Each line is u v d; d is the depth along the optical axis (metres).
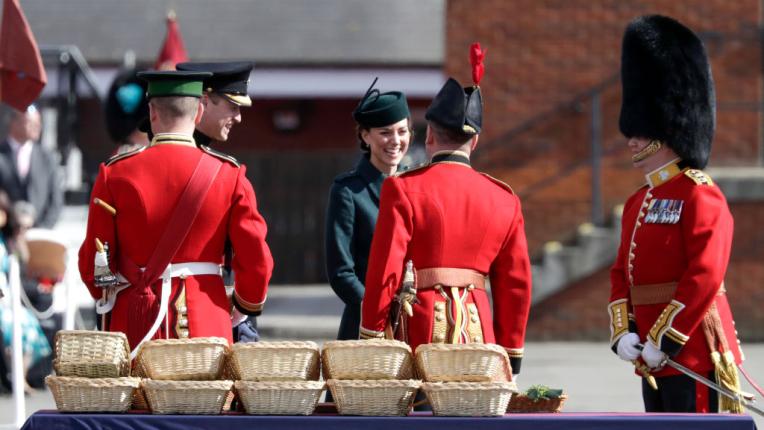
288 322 42.28
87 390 13.65
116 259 15.12
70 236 34.28
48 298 29.06
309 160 60.88
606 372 31.75
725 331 16.22
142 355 13.89
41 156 33.00
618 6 39.62
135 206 14.90
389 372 13.81
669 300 16.14
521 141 39.62
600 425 13.48
